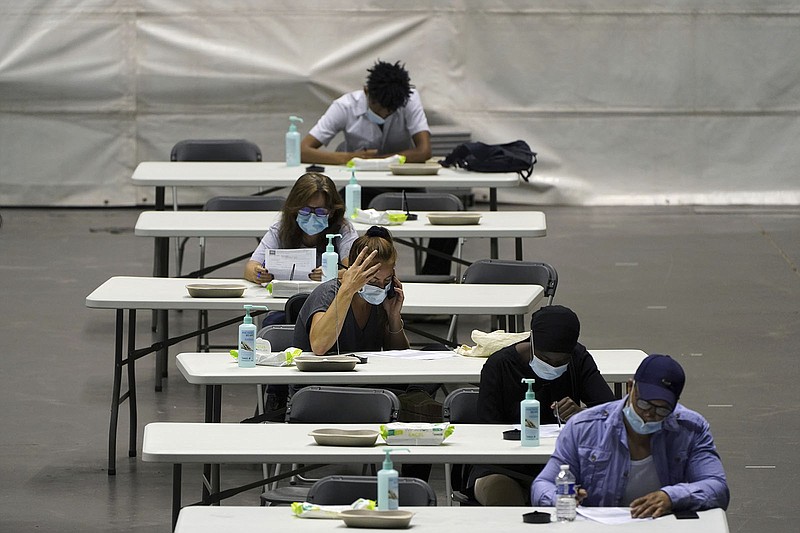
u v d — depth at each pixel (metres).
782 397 26.44
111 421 21.98
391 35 47.03
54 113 46.59
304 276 22.80
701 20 47.66
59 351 29.61
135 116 46.75
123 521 19.83
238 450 15.17
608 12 47.56
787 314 33.12
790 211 47.34
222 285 22.34
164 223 26.58
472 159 31.64
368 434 15.52
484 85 47.72
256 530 13.23
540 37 47.53
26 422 24.72
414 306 21.44
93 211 46.91
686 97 48.12
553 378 16.59
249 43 46.62
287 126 47.06
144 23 46.31
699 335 31.08
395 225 26.95
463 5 47.25
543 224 27.14
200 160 35.19
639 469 14.34
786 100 48.19
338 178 30.34
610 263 38.94
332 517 13.66
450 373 18.14
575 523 13.50
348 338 19.77
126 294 22.11
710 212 47.19
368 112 33.25
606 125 48.12
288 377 18.00
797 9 47.62
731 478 21.91
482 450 15.24
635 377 14.04
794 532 19.52
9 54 45.88
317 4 46.56
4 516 19.98
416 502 14.54
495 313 21.44
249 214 28.08
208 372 18.12
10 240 41.62
